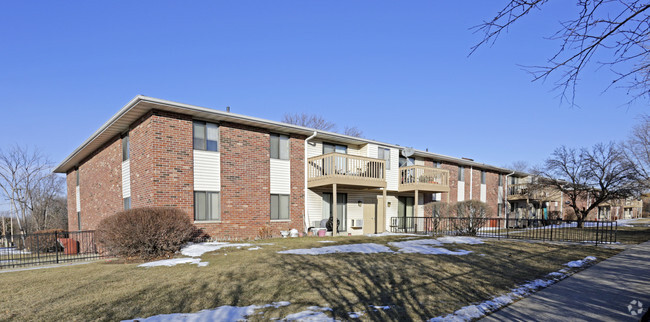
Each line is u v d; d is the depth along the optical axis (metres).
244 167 15.32
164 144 13.13
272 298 6.05
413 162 23.84
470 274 8.01
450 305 5.63
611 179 24.53
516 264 9.32
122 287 7.06
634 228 25.92
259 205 15.66
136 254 10.86
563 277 7.78
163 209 11.55
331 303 5.73
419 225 23.62
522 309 5.45
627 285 7.04
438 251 11.67
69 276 8.51
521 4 3.82
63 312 5.56
